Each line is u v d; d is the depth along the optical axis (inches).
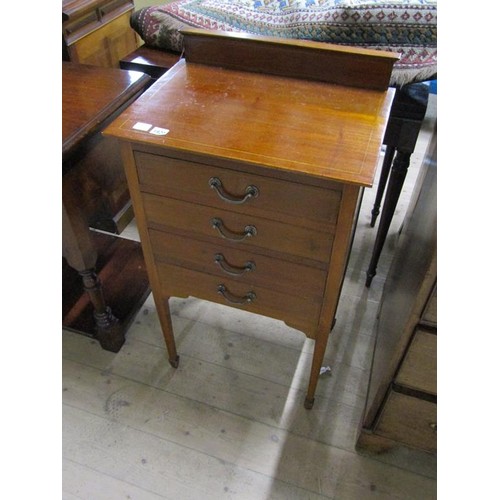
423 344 29.5
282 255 31.1
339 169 25.1
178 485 39.6
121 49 67.0
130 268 57.9
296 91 32.4
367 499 38.7
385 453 41.6
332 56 32.0
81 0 56.5
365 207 69.6
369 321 53.4
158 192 31.0
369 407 37.9
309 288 32.6
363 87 32.7
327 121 29.2
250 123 29.0
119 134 27.9
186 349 50.4
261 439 42.7
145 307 55.3
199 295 38.2
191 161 28.1
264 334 52.2
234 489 39.3
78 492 39.1
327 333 35.9
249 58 34.3
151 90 32.4
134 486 39.5
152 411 44.8
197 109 30.4
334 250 29.2
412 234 37.4
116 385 47.0
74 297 54.6
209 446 42.2
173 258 35.7
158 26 49.3
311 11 42.4
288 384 47.3
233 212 29.9
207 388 46.8
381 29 39.6
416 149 79.5
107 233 63.4
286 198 27.5
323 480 39.9
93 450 41.8
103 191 40.1
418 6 38.2
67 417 44.3
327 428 43.5
